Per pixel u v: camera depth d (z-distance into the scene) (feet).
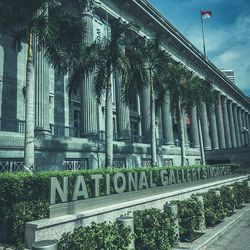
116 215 36.81
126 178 43.93
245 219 53.11
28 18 57.93
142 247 30.99
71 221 30.09
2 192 34.06
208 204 46.24
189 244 35.29
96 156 96.53
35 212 31.17
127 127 114.32
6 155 70.95
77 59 66.64
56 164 82.43
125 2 123.95
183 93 111.96
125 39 77.25
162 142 160.97
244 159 184.34
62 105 104.32
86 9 101.30
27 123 54.65
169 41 163.43
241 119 306.35
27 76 56.44
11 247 29.14
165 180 57.16
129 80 75.97
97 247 24.06
